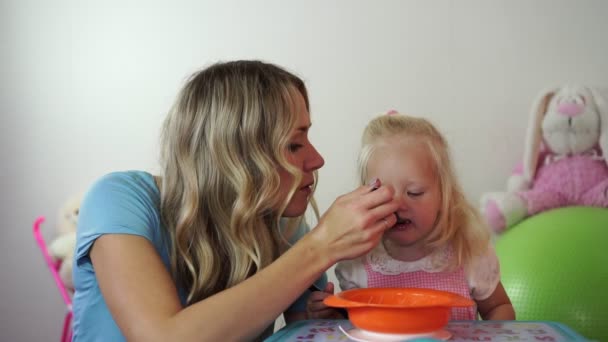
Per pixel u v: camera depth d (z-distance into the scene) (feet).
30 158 6.58
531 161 5.99
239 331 2.60
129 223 2.95
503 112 6.43
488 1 6.46
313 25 6.61
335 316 3.45
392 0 6.55
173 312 2.64
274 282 2.70
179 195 3.24
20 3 6.62
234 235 3.15
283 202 3.30
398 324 2.44
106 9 6.66
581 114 5.74
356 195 2.94
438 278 3.80
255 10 6.64
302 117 3.35
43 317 6.48
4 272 6.49
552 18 6.42
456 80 6.48
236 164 3.13
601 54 6.38
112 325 3.08
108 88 6.63
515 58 6.43
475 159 6.45
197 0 6.66
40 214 6.55
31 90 6.61
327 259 2.81
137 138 6.60
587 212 5.31
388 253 3.89
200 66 6.63
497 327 2.68
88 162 6.59
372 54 6.56
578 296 4.61
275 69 3.44
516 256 5.07
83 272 3.14
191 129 3.24
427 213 3.67
